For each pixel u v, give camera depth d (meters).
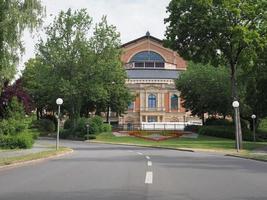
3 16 25.72
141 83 111.62
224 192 12.88
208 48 45.28
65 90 74.62
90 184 14.52
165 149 44.88
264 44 44.62
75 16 76.19
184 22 44.91
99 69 76.38
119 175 17.39
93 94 77.19
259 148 46.38
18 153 32.09
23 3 27.34
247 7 44.00
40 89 79.56
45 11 27.64
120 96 92.44
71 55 76.19
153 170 19.62
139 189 13.36
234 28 43.16
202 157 30.84
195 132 78.56
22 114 44.62
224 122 78.00
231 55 46.38
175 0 45.38
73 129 75.50
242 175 17.80
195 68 79.81
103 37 77.31
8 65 26.27
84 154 33.94
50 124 87.38
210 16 44.09
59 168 20.72
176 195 12.22
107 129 77.62
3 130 42.00
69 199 11.47
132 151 39.28
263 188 13.81
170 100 112.00
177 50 46.72
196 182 15.27
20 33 26.28
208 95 75.19
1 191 12.98
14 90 43.75
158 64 120.06
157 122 104.69
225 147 46.75
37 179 16.06
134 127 94.50
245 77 61.91
